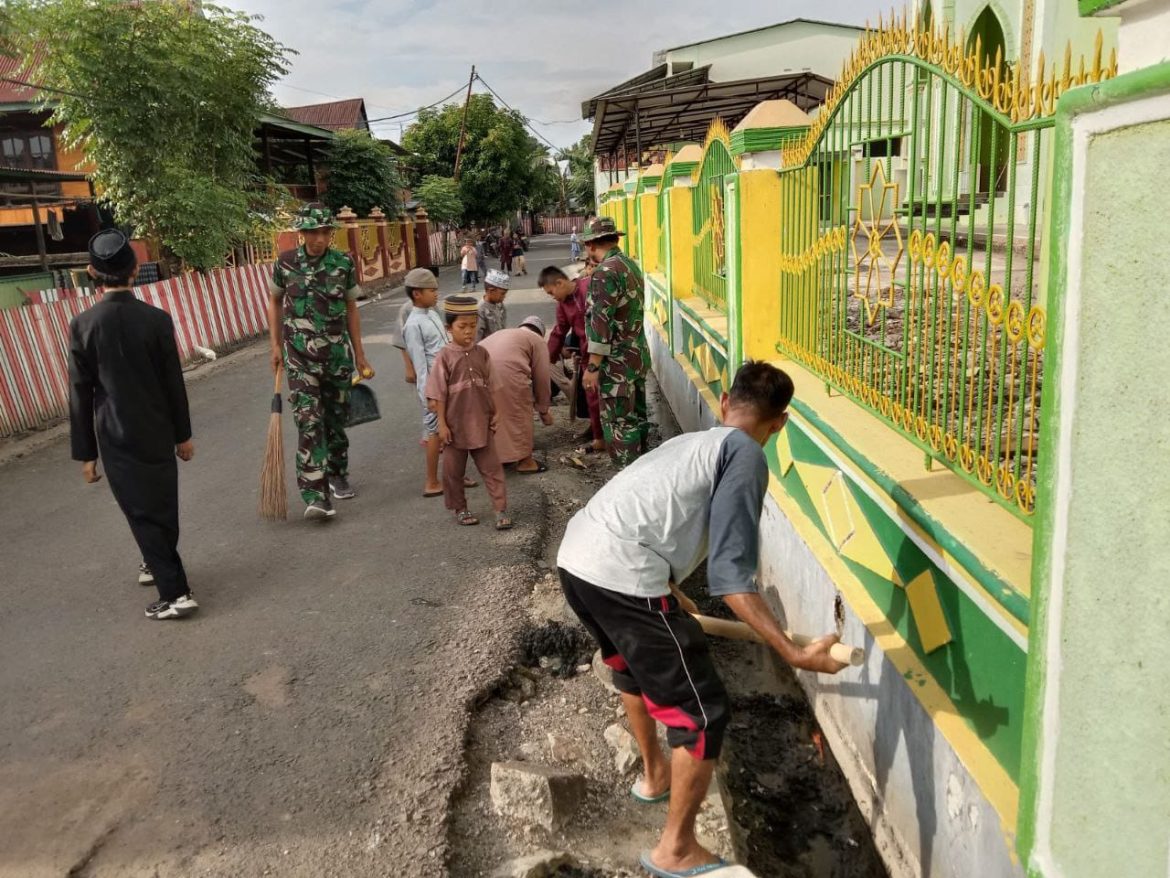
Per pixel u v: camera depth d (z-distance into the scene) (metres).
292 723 3.57
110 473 4.31
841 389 3.85
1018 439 2.38
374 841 2.91
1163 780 1.53
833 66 26.97
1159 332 1.47
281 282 5.64
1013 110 2.23
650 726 3.11
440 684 3.82
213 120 17.08
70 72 15.02
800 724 3.94
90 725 3.60
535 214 78.81
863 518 3.36
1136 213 1.51
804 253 4.39
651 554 2.78
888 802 3.07
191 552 5.43
